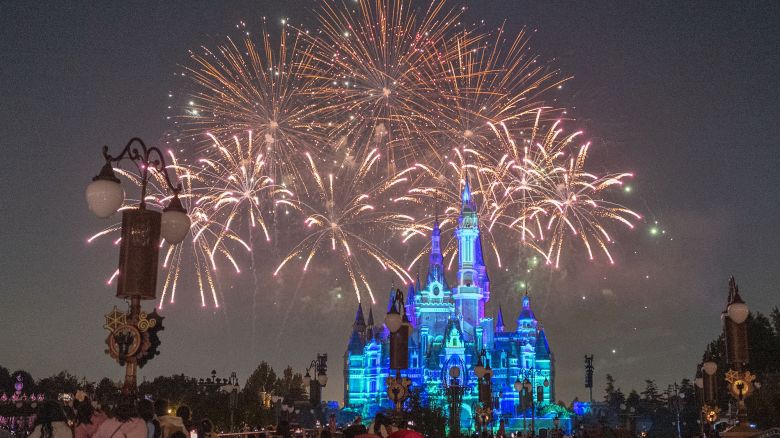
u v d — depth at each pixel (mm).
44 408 13938
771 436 23719
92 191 14078
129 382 12945
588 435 66438
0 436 24422
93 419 13742
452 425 71250
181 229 15070
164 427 17391
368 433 18516
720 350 93562
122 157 14617
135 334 12922
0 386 113062
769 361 91438
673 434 113875
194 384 100312
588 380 91562
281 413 88250
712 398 39938
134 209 13586
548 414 196250
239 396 83000
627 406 117188
